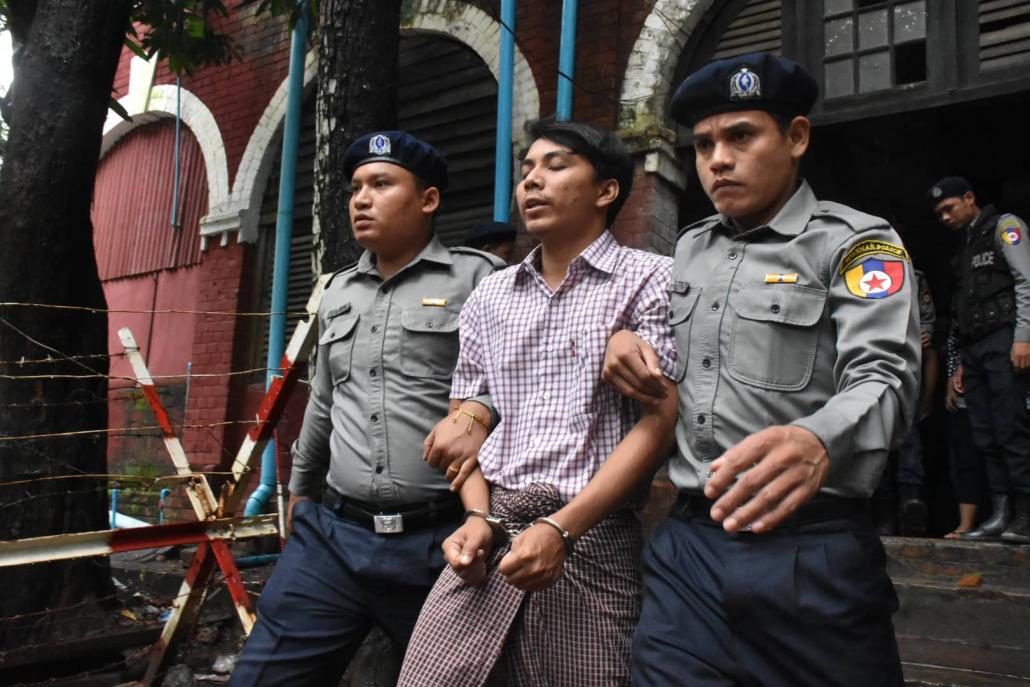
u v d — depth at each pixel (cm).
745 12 480
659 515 363
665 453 151
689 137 490
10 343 323
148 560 514
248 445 260
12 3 367
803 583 129
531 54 530
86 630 325
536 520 153
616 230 487
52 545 231
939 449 554
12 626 313
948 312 649
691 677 134
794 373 139
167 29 534
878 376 127
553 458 158
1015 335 351
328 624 204
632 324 162
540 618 155
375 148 217
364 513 206
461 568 148
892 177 648
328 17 324
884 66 442
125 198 786
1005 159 627
